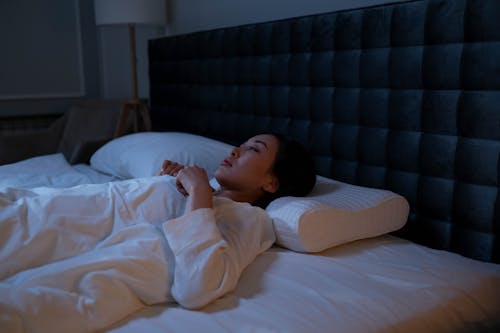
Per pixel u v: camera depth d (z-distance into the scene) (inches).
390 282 44.9
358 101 64.8
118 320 38.1
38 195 49.9
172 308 40.3
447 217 56.3
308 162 56.6
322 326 37.3
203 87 96.9
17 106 137.1
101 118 125.6
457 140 54.4
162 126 114.2
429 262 50.0
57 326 35.2
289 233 49.0
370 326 38.4
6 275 40.8
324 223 49.4
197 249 41.3
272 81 78.5
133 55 116.6
